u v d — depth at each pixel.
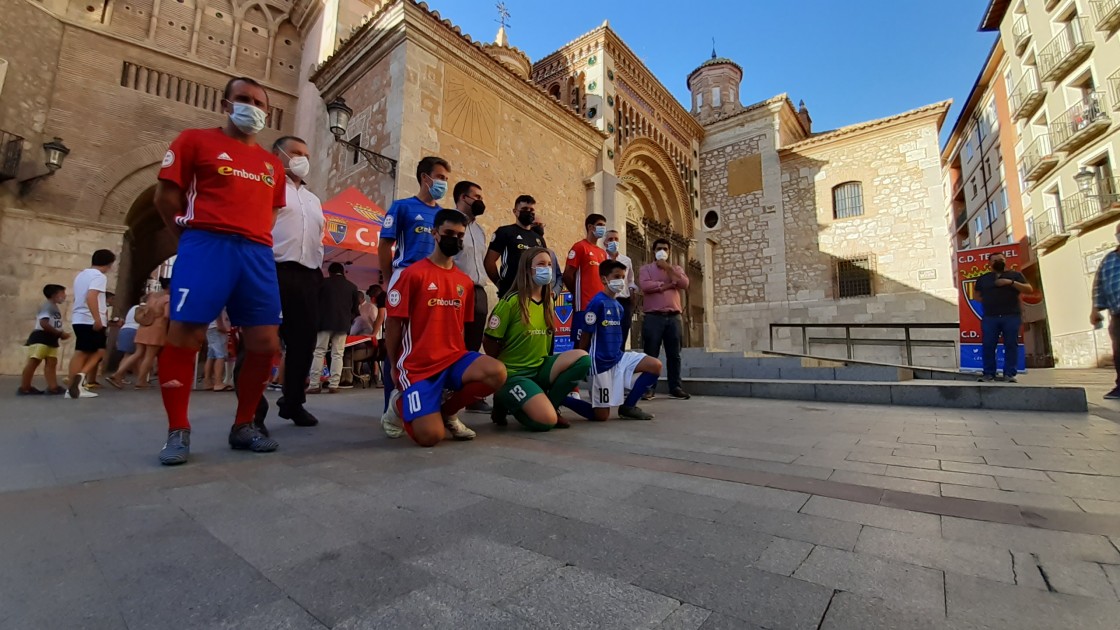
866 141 18.73
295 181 3.96
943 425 4.17
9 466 2.48
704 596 1.24
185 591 1.25
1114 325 6.08
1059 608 1.15
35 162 11.50
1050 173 19.41
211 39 14.50
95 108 12.44
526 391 3.81
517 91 11.86
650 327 6.76
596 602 1.21
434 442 3.12
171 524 1.71
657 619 1.13
